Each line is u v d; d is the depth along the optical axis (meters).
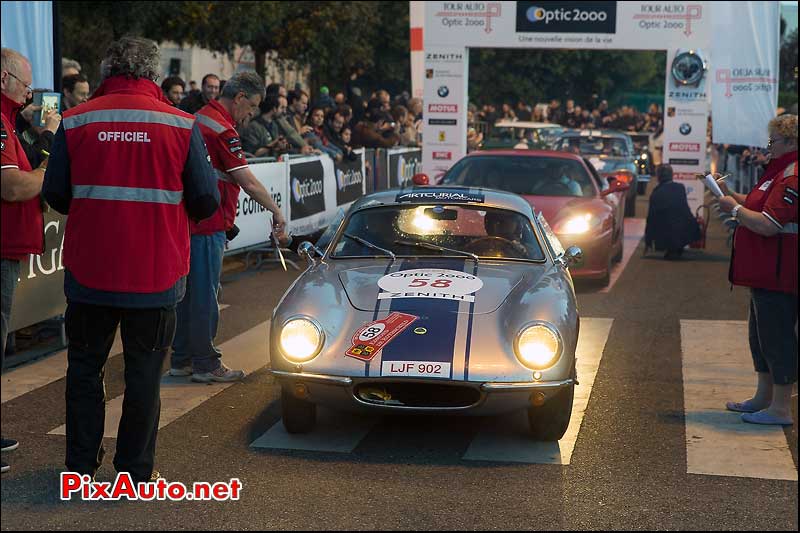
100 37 19.69
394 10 34.28
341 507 4.68
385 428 5.92
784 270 5.84
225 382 6.96
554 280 6.11
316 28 24.72
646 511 4.68
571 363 5.45
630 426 6.02
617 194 12.75
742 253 5.95
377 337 5.40
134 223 4.61
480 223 6.69
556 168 11.92
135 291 4.62
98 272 4.61
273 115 12.86
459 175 11.93
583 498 4.83
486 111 29.69
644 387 6.93
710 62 17.12
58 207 4.72
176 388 6.79
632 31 17.23
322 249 6.71
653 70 51.41
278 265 12.38
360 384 5.29
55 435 5.73
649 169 25.62
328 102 17.72
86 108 4.65
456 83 17.91
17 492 4.82
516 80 40.41
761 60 16.69
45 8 9.88
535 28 17.47
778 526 4.51
